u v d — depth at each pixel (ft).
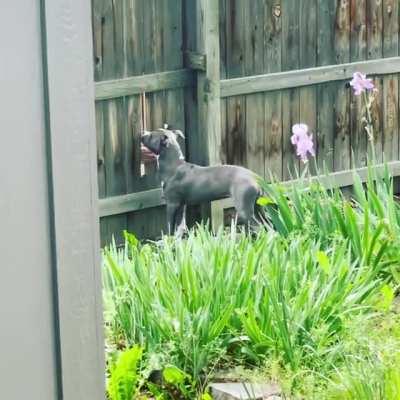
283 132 29.96
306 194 22.76
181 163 27.04
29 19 6.81
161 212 28.17
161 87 27.55
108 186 27.12
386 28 31.68
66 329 7.14
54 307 7.10
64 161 7.02
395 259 20.21
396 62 31.89
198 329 16.43
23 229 6.90
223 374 15.96
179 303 16.70
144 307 17.02
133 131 27.40
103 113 26.84
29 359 7.01
